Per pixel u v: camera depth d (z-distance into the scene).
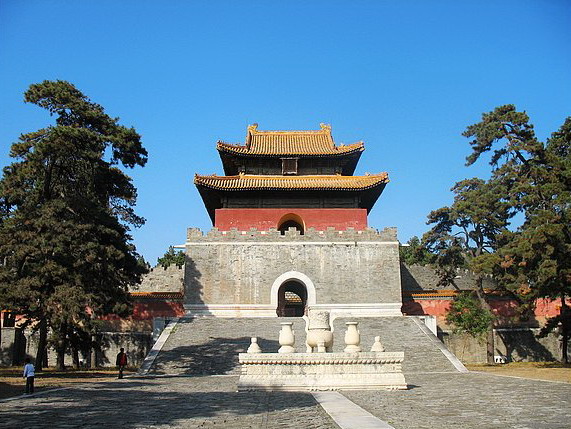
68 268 34.91
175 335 42.91
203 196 61.03
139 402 18.34
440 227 55.41
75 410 16.12
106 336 54.28
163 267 61.78
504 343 54.00
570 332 48.00
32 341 53.59
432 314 55.66
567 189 35.59
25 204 36.03
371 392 21.00
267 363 22.39
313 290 54.12
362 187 56.72
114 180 41.53
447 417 13.38
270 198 58.78
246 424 12.79
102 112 40.03
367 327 45.47
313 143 65.44
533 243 34.44
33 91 36.62
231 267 54.66
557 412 14.12
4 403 18.34
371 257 55.16
